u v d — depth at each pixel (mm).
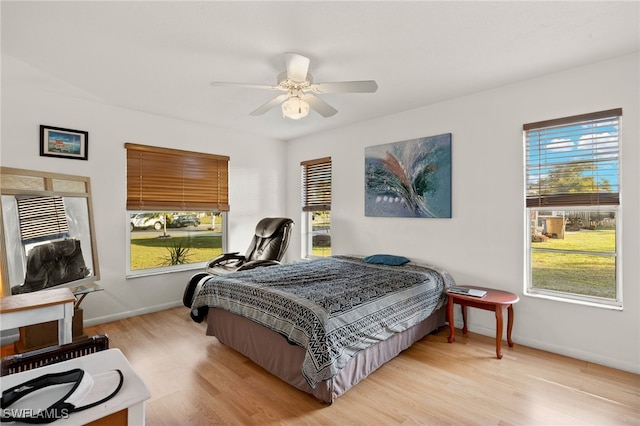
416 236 3646
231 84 2297
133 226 3822
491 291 2914
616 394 2092
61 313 1633
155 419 1864
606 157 2520
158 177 3898
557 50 2334
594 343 2533
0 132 2867
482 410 1938
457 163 3311
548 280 2844
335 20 1955
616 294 2514
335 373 1914
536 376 2326
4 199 2600
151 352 2748
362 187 4176
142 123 3742
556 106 2711
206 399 2064
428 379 2291
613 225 2539
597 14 1899
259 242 4398
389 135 3879
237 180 4660
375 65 2559
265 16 1914
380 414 1908
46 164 3100
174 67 2590
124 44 2234
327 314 2049
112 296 3533
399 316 2504
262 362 2398
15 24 1981
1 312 1466
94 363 1028
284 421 1852
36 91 3045
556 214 2801
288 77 2189
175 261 4172
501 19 1949
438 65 2564
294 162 5160
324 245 4793
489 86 3010
